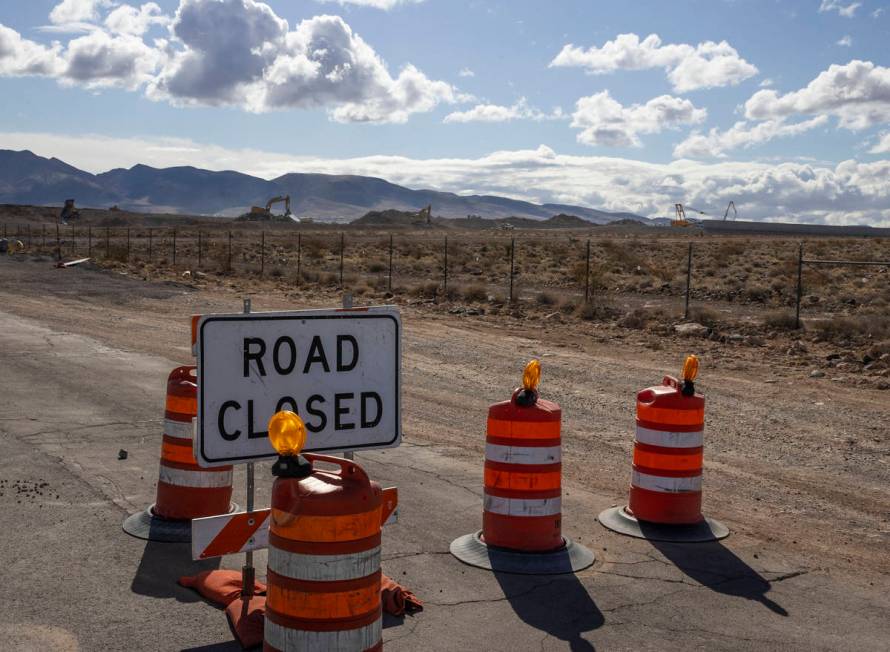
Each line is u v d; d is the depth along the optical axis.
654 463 7.89
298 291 33.38
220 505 7.39
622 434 11.97
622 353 19.55
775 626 5.94
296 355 5.52
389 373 5.75
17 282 32.44
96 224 150.25
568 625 5.83
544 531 6.98
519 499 6.97
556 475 7.04
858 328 22.56
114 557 6.74
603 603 6.22
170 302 28.16
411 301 30.05
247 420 5.43
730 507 8.79
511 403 7.07
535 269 46.53
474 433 11.80
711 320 24.52
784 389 15.55
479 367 17.11
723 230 155.88
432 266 48.50
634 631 5.77
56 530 7.29
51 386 13.89
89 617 5.66
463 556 6.95
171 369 15.96
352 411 5.66
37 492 8.34
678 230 170.25
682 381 8.12
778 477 10.02
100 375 15.03
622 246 66.31
